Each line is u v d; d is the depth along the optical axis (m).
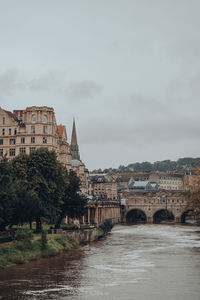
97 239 131.25
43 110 141.25
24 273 75.19
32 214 94.94
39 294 61.94
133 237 141.62
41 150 110.44
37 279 70.94
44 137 140.50
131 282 69.56
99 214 191.62
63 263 85.62
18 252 85.75
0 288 65.06
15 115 153.62
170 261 90.06
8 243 87.25
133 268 81.50
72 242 111.38
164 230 172.62
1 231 95.88
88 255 97.00
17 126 142.38
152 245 118.19
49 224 135.25
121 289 65.00
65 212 120.62
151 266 83.94
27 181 103.06
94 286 66.75
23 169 104.56
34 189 104.81
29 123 140.88
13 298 59.97
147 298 60.19
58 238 105.38
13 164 107.06
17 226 123.06
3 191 86.31
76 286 66.62
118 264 85.81
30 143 140.25
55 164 109.88
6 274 74.19
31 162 107.12
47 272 76.31
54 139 145.00
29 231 92.38
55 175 109.00
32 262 85.69
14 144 142.00
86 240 122.69
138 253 101.62
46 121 141.62
